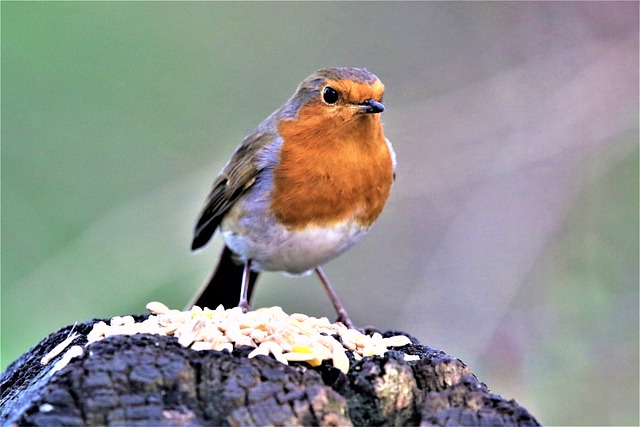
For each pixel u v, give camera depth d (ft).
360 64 53.62
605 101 47.44
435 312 45.50
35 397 17.69
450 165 48.26
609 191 46.34
